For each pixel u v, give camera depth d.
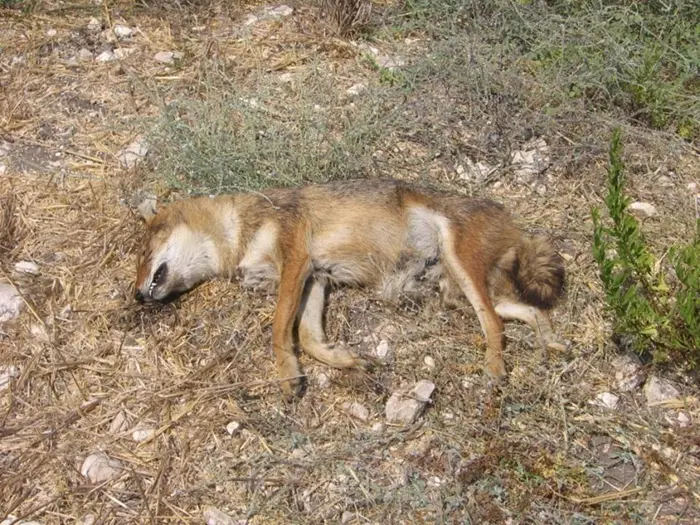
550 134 2.25
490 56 2.41
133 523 1.59
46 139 2.31
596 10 2.43
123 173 2.20
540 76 2.34
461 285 1.90
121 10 2.72
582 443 1.68
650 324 1.72
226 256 1.98
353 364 1.79
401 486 1.62
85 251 2.04
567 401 1.74
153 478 1.65
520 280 1.93
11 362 1.84
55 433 1.71
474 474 1.62
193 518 1.59
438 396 1.74
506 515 1.58
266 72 2.46
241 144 2.15
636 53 2.36
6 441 1.71
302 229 1.94
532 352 1.82
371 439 1.68
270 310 1.93
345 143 2.16
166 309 1.94
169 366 1.82
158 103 2.25
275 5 2.73
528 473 1.62
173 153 2.16
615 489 1.62
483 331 1.83
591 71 2.31
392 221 1.95
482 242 1.93
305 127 2.18
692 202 2.11
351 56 2.53
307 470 1.64
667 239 2.02
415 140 2.26
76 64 2.53
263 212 1.95
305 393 1.78
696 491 1.61
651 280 1.85
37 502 1.62
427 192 1.97
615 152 1.75
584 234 2.03
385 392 1.76
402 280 1.94
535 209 2.11
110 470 1.65
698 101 2.28
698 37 2.36
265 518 1.58
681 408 1.73
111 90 2.44
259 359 1.83
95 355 1.84
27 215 2.12
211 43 2.57
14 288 1.95
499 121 2.27
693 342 1.73
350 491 1.62
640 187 2.15
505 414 1.72
